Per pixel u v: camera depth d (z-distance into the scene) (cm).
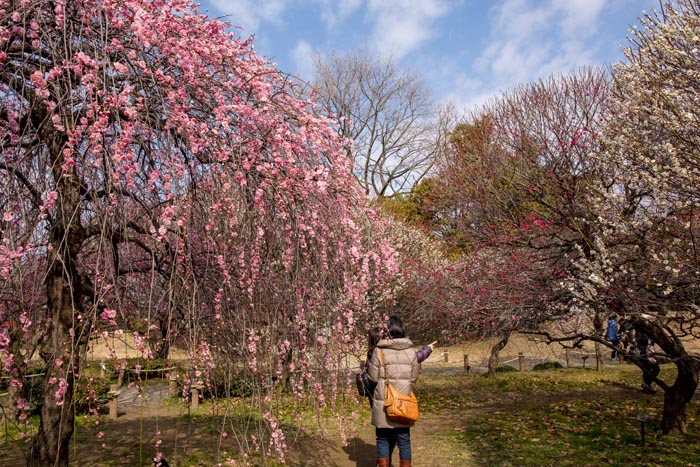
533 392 932
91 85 243
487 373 1130
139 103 260
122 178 251
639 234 494
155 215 277
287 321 293
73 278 300
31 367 429
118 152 237
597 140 608
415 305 1023
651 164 468
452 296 875
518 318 663
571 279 554
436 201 1005
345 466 485
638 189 541
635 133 543
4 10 259
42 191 244
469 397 914
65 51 251
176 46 287
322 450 521
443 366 1358
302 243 295
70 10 274
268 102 302
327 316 307
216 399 298
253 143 296
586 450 523
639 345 618
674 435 554
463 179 867
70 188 254
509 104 833
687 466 454
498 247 759
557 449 534
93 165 244
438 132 2141
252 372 274
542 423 661
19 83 267
